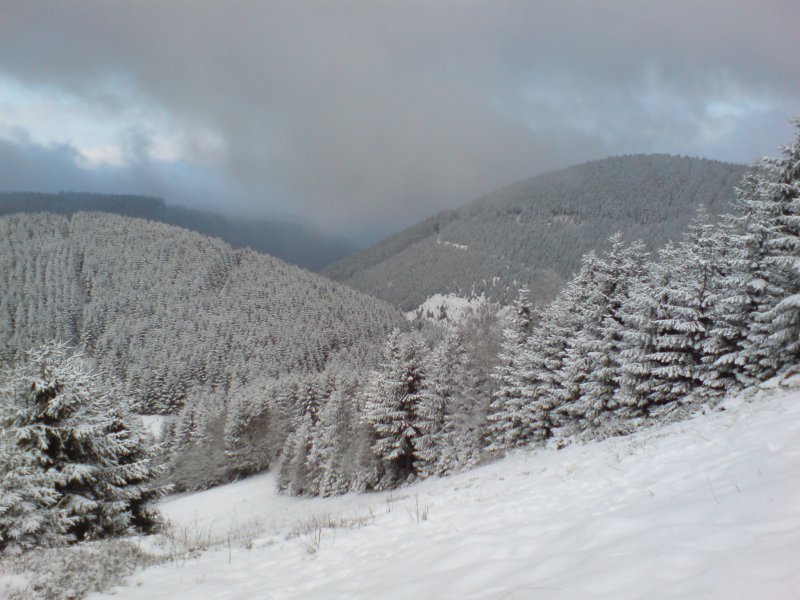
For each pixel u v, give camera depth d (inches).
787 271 611.5
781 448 278.8
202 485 2623.0
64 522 480.4
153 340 6348.4
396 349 1487.5
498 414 1133.1
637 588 140.6
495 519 326.3
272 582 279.1
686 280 748.0
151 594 286.7
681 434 489.4
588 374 909.2
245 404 2694.4
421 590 202.7
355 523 414.3
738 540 156.6
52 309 7539.4
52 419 541.3
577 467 513.3
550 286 1614.2
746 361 652.1
